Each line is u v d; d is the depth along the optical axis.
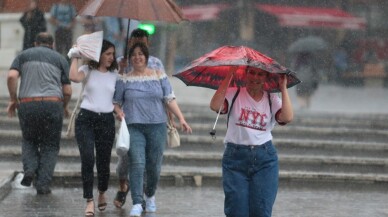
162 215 24.08
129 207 25.25
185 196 27.81
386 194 30.17
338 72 84.31
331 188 31.02
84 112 23.59
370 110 54.97
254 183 18.41
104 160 24.06
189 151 34.09
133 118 23.34
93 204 23.70
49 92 26.38
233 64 17.73
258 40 94.44
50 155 26.89
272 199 18.44
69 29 44.53
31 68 26.31
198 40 90.81
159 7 23.23
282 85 18.25
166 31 72.00
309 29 96.38
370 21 98.06
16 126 35.25
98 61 23.14
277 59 94.56
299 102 53.69
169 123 24.31
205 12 91.44
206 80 18.92
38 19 41.62
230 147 18.55
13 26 52.47
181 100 49.12
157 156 23.69
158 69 23.69
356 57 90.69
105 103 23.59
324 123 40.88
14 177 28.30
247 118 18.44
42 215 23.45
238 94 18.58
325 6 97.50
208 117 39.38
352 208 26.59
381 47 92.25
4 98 40.94
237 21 92.94
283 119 18.39
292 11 95.25
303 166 33.00
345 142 35.94
